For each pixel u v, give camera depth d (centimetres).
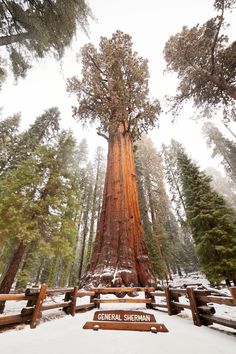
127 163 1198
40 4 697
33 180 1047
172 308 498
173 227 2783
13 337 284
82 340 285
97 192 2867
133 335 318
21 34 722
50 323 377
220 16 1038
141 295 712
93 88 1428
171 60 1368
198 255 1250
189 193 1533
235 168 2291
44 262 2338
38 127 2083
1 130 2002
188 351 247
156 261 1703
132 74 1492
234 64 1157
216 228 1202
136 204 1057
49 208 1079
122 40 1634
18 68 816
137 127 1484
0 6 623
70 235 1127
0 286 876
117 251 848
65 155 1274
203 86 1308
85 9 726
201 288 432
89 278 808
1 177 1488
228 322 316
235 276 1059
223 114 1380
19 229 896
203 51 1230
